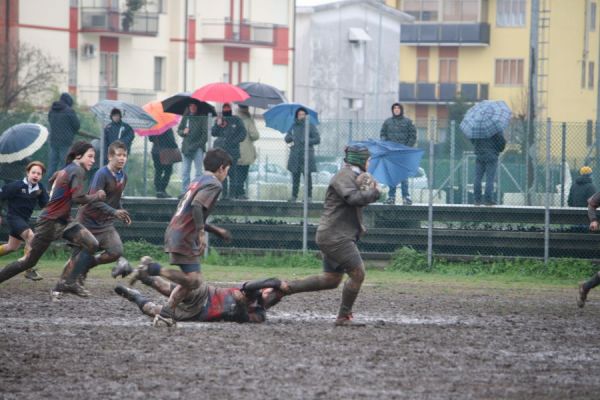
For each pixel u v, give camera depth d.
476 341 32.19
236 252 58.50
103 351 29.33
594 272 54.72
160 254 58.56
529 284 51.00
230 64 169.75
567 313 39.78
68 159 38.19
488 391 24.95
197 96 60.91
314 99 183.75
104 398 23.78
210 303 34.28
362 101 188.62
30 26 143.88
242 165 59.12
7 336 31.75
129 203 59.72
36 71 139.38
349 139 60.41
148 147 61.72
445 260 56.62
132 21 155.25
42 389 24.61
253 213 58.88
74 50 150.50
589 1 186.75
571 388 25.55
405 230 57.09
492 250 56.56
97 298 41.00
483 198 57.91
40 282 46.75
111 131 58.97
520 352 30.45
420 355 29.45
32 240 37.91
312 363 27.91
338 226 33.84
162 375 26.20
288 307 39.31
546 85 181.38
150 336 31.78
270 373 26.55
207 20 165.75
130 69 157.75
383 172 55.66
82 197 37.72
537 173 59.50
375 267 57.12
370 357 28.91
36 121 60.97
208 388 24.80
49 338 31.41
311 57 183.12
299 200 58.88
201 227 31.91
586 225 56.12
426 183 62.31
